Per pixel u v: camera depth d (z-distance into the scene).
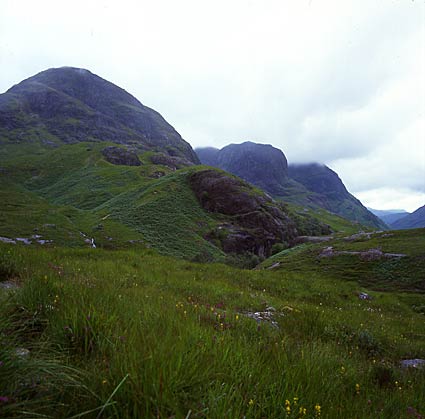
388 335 9.84
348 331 8.65
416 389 4.57
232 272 18.14
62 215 61.31
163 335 3.52
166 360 2.69
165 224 72.62
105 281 8.50
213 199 93.12
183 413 2.25
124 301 5.27
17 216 44.75
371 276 29.80
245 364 3.27
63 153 165.62
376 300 18.50
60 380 2.44
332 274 31.58
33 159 159.12
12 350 2.57
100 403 2.28
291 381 3.03
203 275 15.43
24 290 4.61
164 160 178.38
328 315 10.34
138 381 2.37
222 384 2.67
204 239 74.38
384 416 3.17
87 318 3.71
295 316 8.82
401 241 36.66
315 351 4.70
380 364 5.71
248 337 5.77
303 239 74.00
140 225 69.19
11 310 3.88
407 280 27.41
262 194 101.38
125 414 2.16
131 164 159.12
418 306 19.39
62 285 5.32
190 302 8.55
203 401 2.42
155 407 2.22
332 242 44.44
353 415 2.90
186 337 3.58
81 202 100.00
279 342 4.73
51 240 37.00
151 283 10.83
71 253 16.09
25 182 134.12
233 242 77.94
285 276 19.45
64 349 3.29
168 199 85.56
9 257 8.24
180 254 59.94
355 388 4.04
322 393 3.13
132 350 2.81
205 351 3.36
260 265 44.53
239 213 90.81
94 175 129.50
